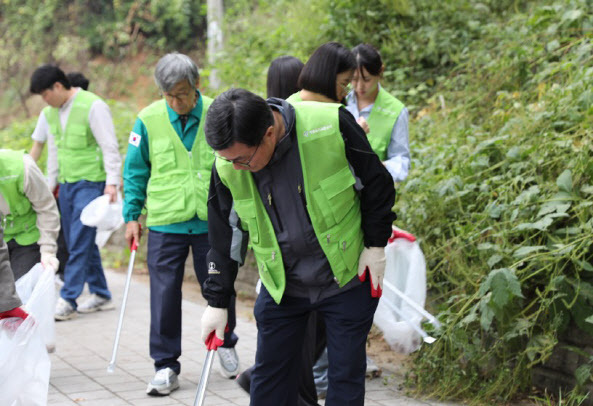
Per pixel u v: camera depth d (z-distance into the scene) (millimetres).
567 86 5148
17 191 4359
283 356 3051
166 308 4383
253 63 8562
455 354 4168
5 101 17938
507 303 3896
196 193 4414
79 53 18062
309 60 3693
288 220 2822
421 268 3900
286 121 2734
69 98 6297
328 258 2826
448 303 4328
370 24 7984
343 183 2791
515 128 5039
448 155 5086
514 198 4457
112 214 5941
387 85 7570
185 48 17844
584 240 3914
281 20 9625
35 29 18359
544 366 4152
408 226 4828
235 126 2512
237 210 2859
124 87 17109
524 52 6277
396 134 4473
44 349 3531
